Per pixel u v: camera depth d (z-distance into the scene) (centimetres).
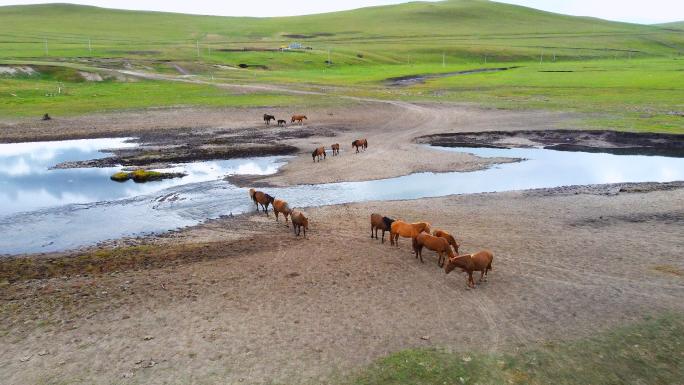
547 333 1395
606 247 2056
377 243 2161
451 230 2331
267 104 6569
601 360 1262
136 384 1206
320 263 1934
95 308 1586
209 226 2462
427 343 1357
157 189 3147
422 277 1789
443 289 1689
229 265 1928
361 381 1199
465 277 1783
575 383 1182
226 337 1404
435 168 3644
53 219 2603
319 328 1444
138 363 1289
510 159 3900
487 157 3962
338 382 1198
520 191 3016
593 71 10169
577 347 1320
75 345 1377
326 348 1341
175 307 1586
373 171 3572
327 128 5256
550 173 3503
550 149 4253
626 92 7044
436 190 3123
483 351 1312
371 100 6962
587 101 6450
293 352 1325
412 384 1182
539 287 1688
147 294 1680
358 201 2881
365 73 11119
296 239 2228
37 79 7969
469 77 10000
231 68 11112
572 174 3472
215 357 1309
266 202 2605
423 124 5394
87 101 6488
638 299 1577
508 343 1348
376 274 1822
